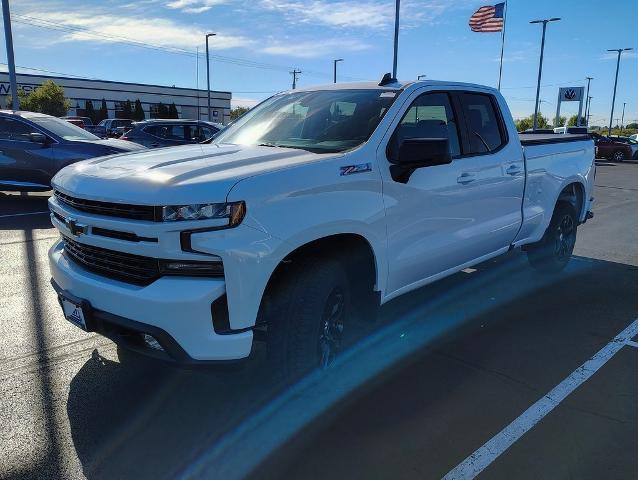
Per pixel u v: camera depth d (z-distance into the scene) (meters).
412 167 3.80
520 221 5.36
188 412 3.37
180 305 2.83
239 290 2.89
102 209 3.07
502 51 28.31
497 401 3.55
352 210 3.41
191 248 2.82
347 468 2.87
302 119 4.24
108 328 3.14
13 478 2.75
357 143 3.74
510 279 6.28
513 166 5.11
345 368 3.71
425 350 4.32
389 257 3.78
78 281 3.19
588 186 6.66
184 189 2.84
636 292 5.88
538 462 2.92
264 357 3.71
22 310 5.03
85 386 3.66
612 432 3.21
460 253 4.61
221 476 2.80
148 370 3.88
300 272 3.26
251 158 3.38
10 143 10.48
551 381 3.84
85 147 10.48
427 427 3.24
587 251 7.92
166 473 2.82
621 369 4.04
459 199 4.39
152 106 66.56
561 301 5.55
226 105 71.94
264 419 3.29
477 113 4.85
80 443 3.05
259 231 2.94
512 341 4.52
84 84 62.16
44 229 8.55
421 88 4.25
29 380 3.73
